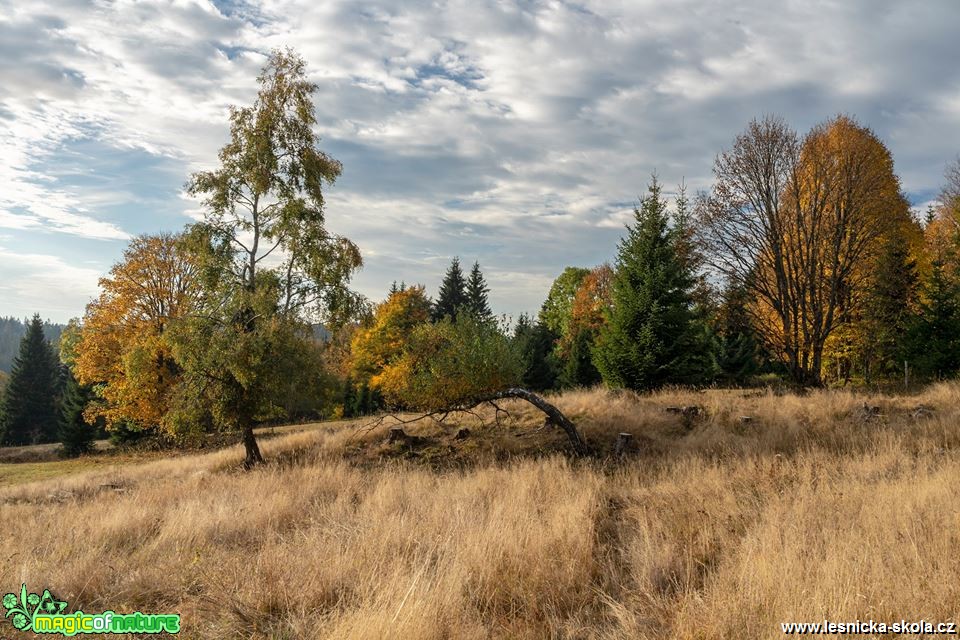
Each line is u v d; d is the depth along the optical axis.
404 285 51.06
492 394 15.16
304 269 19.92
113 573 5.48
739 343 34.56
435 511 7.20
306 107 19.33
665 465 11.32
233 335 15.95
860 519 5.71
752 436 13.88
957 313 21.84
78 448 36.66
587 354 36.53
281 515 7.98
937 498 6.26
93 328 29.05
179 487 11.92
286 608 4.54
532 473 10.02
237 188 18.41
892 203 21.12
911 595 3.87
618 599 4.68
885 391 18.02
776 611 3.81
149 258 29.19
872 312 24.48
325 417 44.31
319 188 19.80
